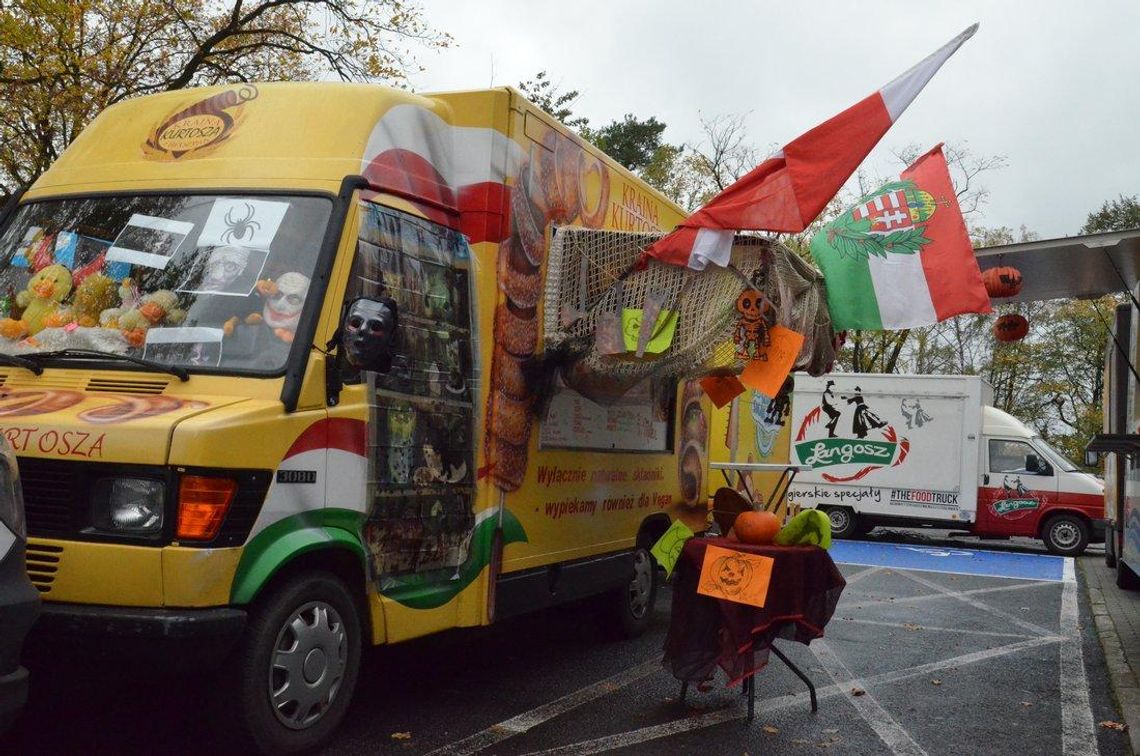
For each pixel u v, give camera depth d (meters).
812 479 20.47
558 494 6.92
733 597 6.00
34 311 5.14
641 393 8.30
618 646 8.27
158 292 5.00
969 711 6.73
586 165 7.19
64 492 4.36
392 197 5.42
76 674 4.41
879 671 7.91
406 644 5.75
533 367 6.45
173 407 4.48
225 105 5.62
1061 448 51.16
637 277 6.36
